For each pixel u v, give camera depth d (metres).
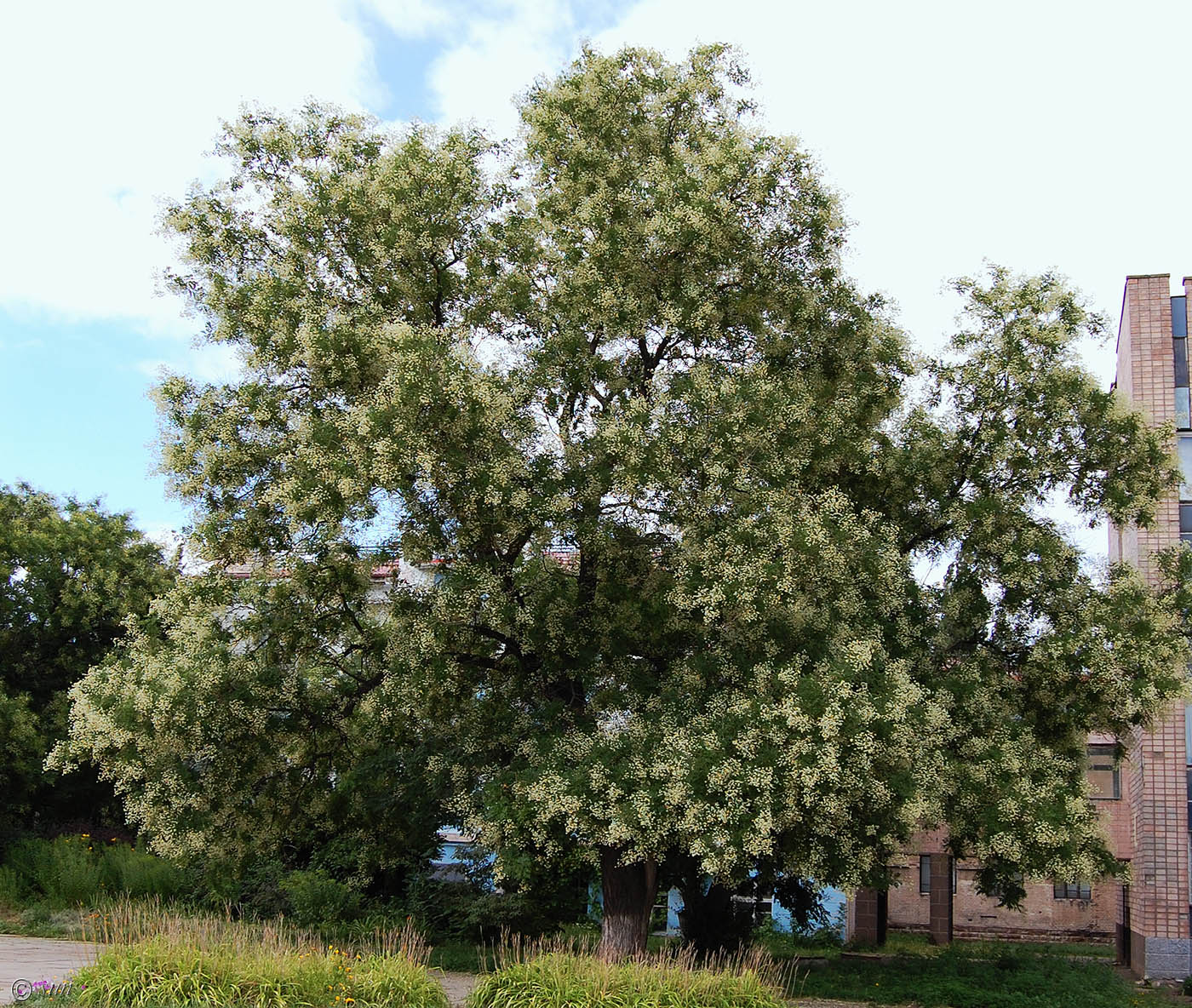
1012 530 14.28
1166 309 21.48
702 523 12.48
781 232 13.77
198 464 13.52
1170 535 20.53
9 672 23.97
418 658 13.30
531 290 14.37
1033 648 14.04
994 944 25.88
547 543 13.37
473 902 18.48
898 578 13.31
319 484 12.34
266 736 13.72
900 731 11.15
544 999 10.12
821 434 13.44
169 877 20.02
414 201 13.57
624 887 14.20
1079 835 12.71
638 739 12.20
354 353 12.70
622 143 14.70
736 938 17.16
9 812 23.27
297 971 10.12
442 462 11.99
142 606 24.42
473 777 14.04
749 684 12.05
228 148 14.48
